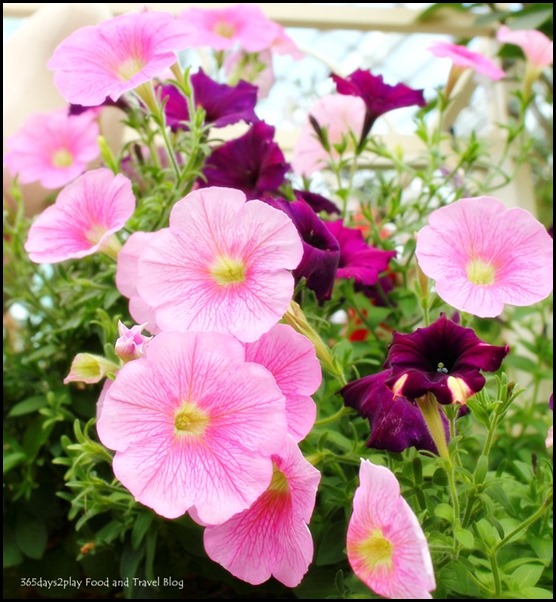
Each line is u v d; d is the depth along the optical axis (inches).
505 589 26.6
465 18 69.2
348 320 44.4
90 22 53.3
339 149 42.6
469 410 28.9
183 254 23.7
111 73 29.6
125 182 28.6
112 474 36.3
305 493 21.4
